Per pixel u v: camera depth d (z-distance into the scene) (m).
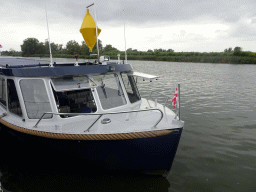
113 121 4.48
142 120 4.49
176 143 4.14
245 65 37.47
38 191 4.14
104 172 4.57
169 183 4.48
